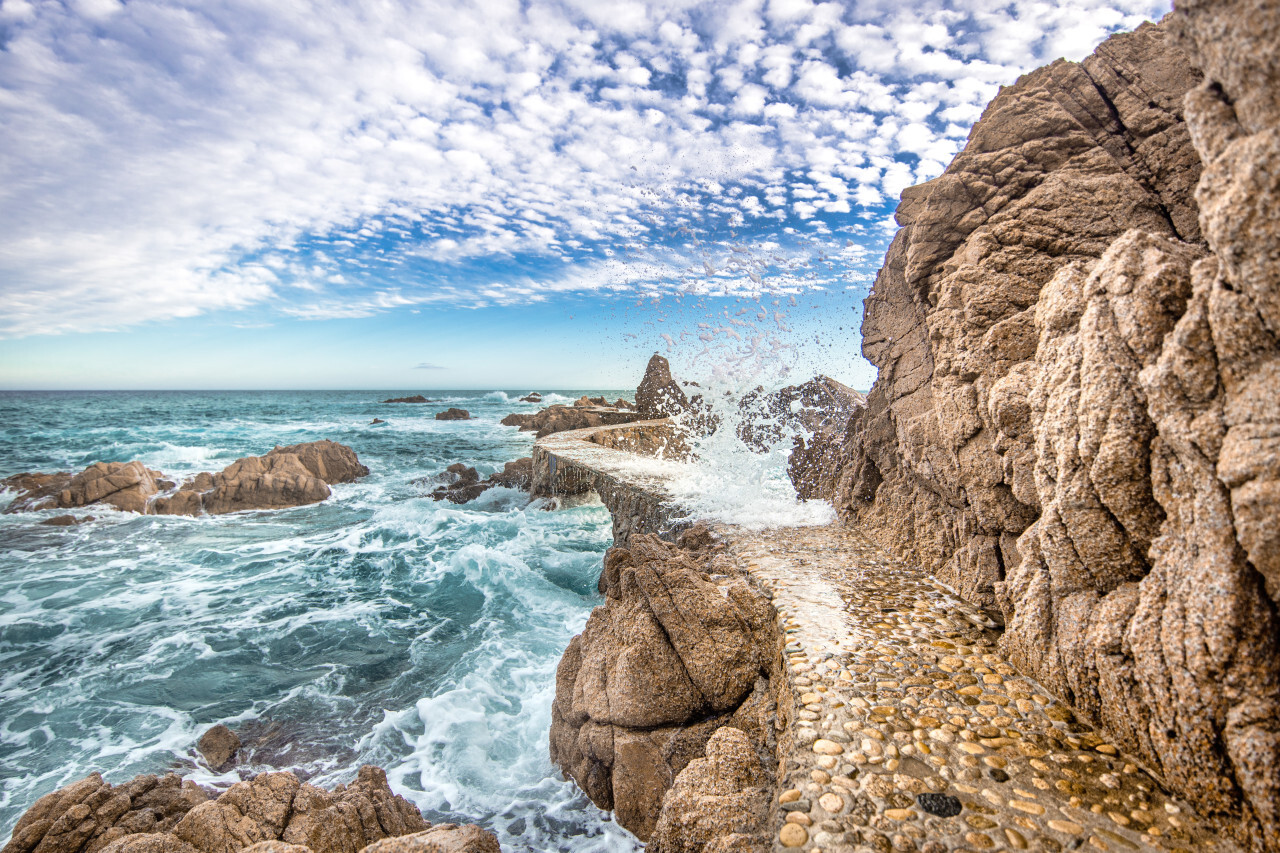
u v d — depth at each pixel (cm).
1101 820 254
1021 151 510
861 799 273
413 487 1988
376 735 632
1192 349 255
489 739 617
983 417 468
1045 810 262
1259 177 216
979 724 328
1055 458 343
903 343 646
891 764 297
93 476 1675
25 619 942
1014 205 499
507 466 1953
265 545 1342
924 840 248
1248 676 233
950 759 299
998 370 458
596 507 1569
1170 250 291
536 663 780
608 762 482
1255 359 235
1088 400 310
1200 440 251
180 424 3938
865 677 381
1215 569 244
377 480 2134
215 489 1695
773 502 899
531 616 933
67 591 1070
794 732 330
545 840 471
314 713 677
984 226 512
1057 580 345
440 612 962
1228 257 230
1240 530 231
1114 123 482
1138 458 291
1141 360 285
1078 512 322
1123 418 294
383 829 436
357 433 3525
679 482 1091
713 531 759
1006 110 529
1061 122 495
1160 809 258
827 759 303
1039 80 523
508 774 559
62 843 384
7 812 526
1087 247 453
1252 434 230
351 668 783
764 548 674
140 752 607
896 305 664
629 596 536
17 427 3534
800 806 271
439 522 1485
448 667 777
